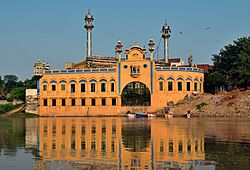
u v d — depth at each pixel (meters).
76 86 115.38
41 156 32.28
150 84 110.94
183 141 40.97
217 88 122.94
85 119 93.25
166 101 111.00
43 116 114.88
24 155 32.81
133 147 37.19
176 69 111.94
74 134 50.69
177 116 98.75
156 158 30.83
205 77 121.56
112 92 112.81
